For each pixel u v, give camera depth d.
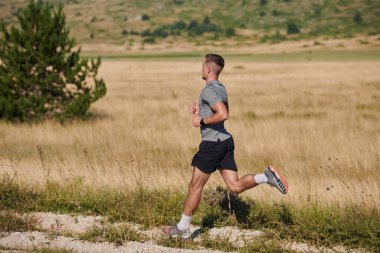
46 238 7.48
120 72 76.62
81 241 7.43
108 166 13.65
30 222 8.09
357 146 18.39
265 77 62.66
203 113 7.37
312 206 8.76
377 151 17.33
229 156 7.46
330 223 7.88
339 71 70.44
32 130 22.88
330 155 17.02
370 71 69.44
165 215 8.74
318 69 75.50
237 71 74.75
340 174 13.88
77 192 9.91
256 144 19.02
